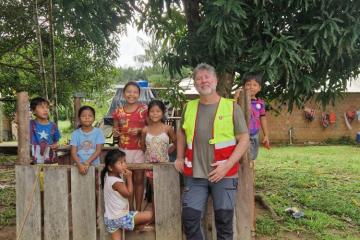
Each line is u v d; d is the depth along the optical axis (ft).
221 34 14.51
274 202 22.15
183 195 12.59
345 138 61.36
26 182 13.32
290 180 28.73
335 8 15.51
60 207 13.20
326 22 14.84
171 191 13.19
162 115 15.03
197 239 11.87
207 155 11.69
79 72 41.34
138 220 13.24
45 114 16.21
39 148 15.92
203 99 11.91
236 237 13.32
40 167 13.24
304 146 56.39
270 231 17.16
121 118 15.75
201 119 11.80
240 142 11.63
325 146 56.18
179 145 12.51
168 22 22.47
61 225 13.21
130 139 15.60
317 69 17.40
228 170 11.46
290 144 59.21
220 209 11.76
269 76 14.90
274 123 60.39
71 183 13.19
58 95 42.34
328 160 39.73
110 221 12.98
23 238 13.37
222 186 11.73
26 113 13.32
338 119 61.16
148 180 15.58
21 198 13.35
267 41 16.25
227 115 11.66
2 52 37.55
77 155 15.43
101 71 43.86
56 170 13.19
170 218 13.20
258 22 15.48
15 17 33.73
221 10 14.46
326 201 22.20
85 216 13.21
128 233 13.48
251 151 15.21
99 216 13.37
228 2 14.10
